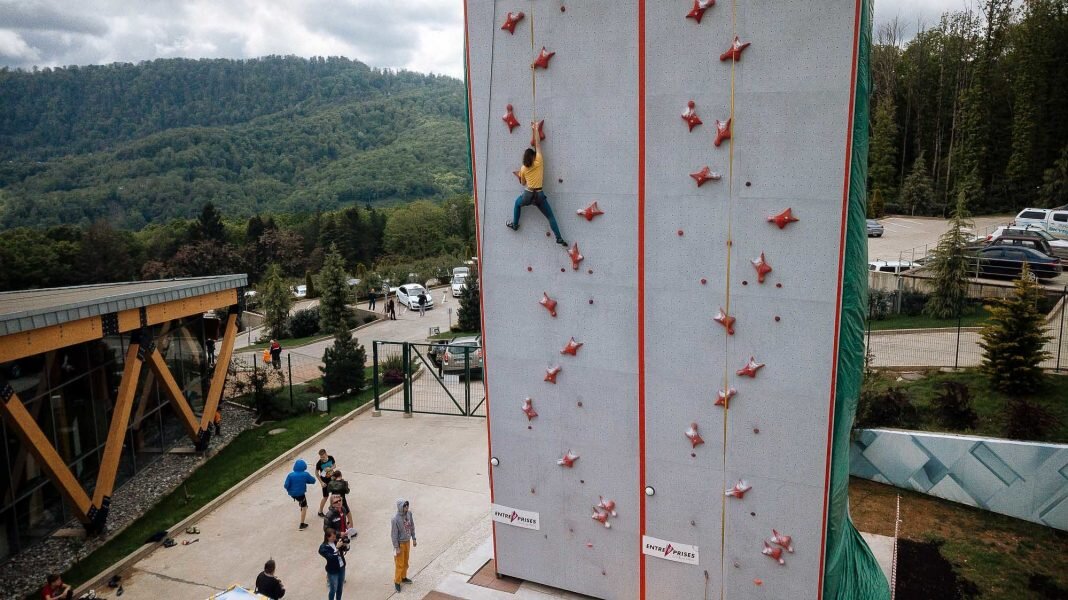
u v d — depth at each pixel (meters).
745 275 10.02
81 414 17.52
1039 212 42.28
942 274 26.67
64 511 16.94
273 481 18.97
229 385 27.30
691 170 10.12
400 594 13.12
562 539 12.34
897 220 56.28
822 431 9.88
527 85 11.05
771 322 9.97
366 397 25.92
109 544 15.84
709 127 9.87
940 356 22.03
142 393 20.33
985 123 58.44
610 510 11.73
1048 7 56.22
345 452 20.78
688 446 10.89
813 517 10.15
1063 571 13.04
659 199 10.43
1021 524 14.63
